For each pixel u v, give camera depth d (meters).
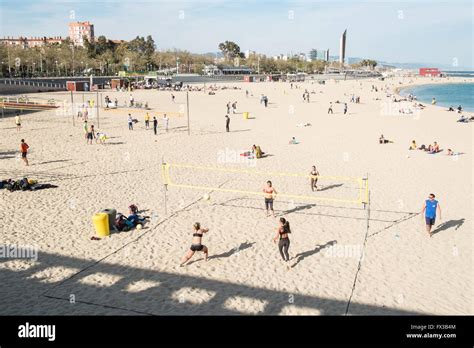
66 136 28.64
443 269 10.63
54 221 13.29
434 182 18.80
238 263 10.76
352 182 18.62
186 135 30.22
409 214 14.59
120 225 12.62
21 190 16.31
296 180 18.92
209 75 146.62
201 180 18.44
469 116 45.41
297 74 170.50
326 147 26.66
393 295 9.35
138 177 18.69
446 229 13.28
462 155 24.72
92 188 16.88
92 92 66.94
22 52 101.00
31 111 41.72
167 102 54.88
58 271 10.14
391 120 41.09
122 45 151.75
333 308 8.78
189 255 10.47
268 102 57.66
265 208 15.04
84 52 127.81
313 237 12.52
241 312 8.58
